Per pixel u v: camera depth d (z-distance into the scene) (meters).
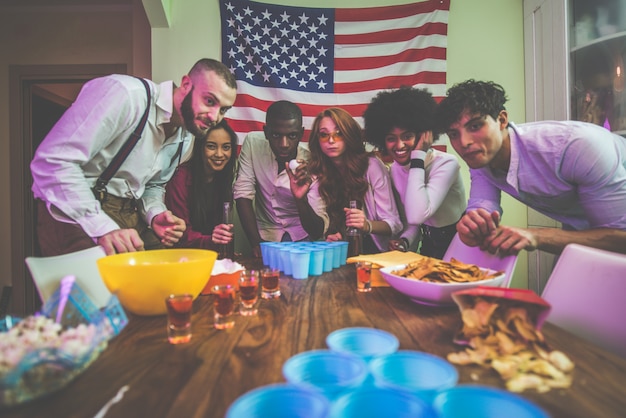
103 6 3.18
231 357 0.68
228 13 2.51
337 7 2.59
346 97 2.57
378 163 2.54
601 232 1.53
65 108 4.07
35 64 3.22
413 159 2.50
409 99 2.50
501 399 0.42
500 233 1.27
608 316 0.91
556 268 1.06
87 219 1.62
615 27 1.97
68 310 0.71
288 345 0.73
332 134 2.56
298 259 1.37
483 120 2.21
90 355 0.59
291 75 2.56
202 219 2.46
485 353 0.65
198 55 2.53
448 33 2.57
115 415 0.49
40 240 1.84
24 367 0.50
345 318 0.91
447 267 1.05
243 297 0.94
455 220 2.49
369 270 1.20
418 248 2.50
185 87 2.32
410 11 2.56
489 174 2.23
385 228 2.51
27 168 3.36
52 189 1.62
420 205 2.47
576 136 1.82
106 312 0.67
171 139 2.22
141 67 2.64
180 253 1.12
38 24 3.22
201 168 2.45
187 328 0.76
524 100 2.57
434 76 2.54
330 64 2.58
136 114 1.87
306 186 2.56
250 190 2.53
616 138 1.81
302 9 2.58
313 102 2.57
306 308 1.00
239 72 2.52
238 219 2.52
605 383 0.57
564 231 1.52
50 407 0.51
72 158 1.63
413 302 1.05
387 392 0.42
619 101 1.95
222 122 2.47
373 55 2.57
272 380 0.59
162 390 0.56
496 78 2.57
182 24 2.53
